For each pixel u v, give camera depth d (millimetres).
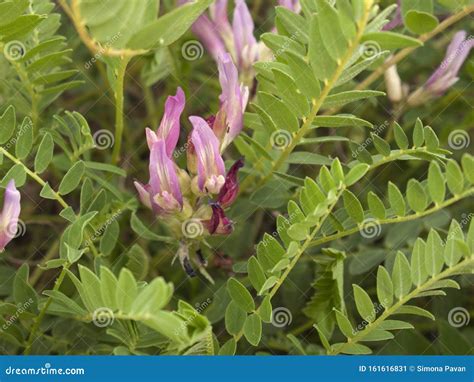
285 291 438
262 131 436
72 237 385
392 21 437
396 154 415
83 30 384
